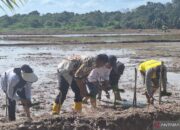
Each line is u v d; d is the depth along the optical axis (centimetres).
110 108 1628
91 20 16788
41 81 2444
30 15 16650
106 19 17588
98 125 1114
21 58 3959
